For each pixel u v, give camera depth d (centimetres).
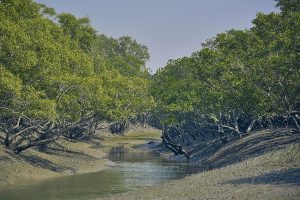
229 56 6412
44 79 4738
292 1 4356
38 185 4041
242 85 5462
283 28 5859
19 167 4572
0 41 4191
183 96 7562
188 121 8775
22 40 4334
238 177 3303
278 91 4725
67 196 3481
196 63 6981
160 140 12056
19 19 4869
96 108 5644
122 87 6131
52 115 4503
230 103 6231
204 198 2627
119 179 4506
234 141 6600
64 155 6053
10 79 4091
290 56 4388
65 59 5128
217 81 6694
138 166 5916
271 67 4612
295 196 2230
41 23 4984
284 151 3891
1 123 5009
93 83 5238
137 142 11462
